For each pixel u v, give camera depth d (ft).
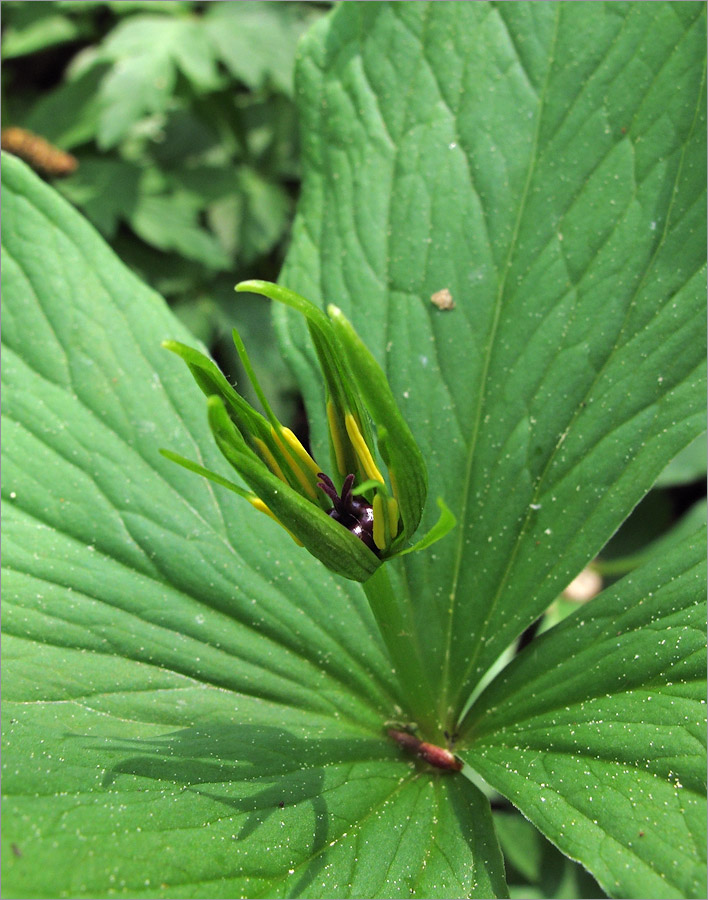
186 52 1.07
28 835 0.68
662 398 0.76
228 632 0.78
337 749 0.76
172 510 0.79
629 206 0.78
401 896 0.71
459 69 0.81
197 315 1.08
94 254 0.81
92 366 0.80
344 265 0.82
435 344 0.80
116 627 0.77
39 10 1.20
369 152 0.82
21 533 0.77
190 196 1.12
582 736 0.73
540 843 0.89
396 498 0.70
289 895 0.70
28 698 0.74
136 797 0.71
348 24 0.83
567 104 0.80
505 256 0.80
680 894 0.68
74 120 1.13
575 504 0.77
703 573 0.73
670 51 0.78
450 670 0.78
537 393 0.78
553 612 0.96
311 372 0.81
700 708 0.71
